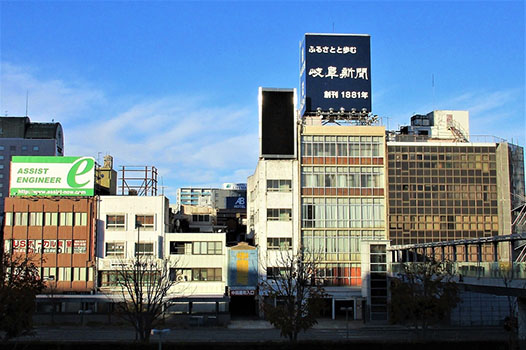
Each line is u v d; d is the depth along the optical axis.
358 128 92.38
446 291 60.81
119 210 87.81
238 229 132.50
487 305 81.19
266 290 83.25
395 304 63.06
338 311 87.88
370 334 70.56
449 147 92.38
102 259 86.25
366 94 96.69
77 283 85.38
